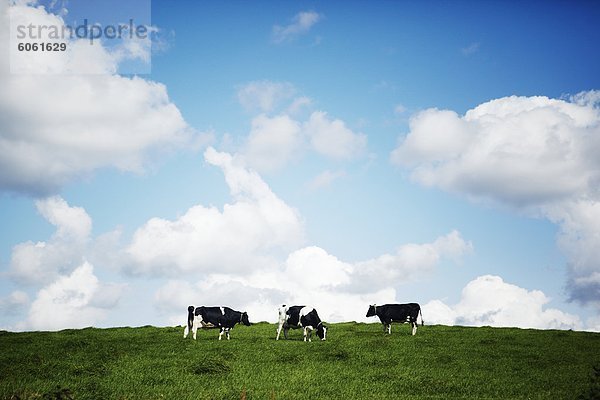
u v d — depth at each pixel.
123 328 43.31
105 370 22.09
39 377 21.02
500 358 26.12
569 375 22.19
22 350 27.97
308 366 23.59
